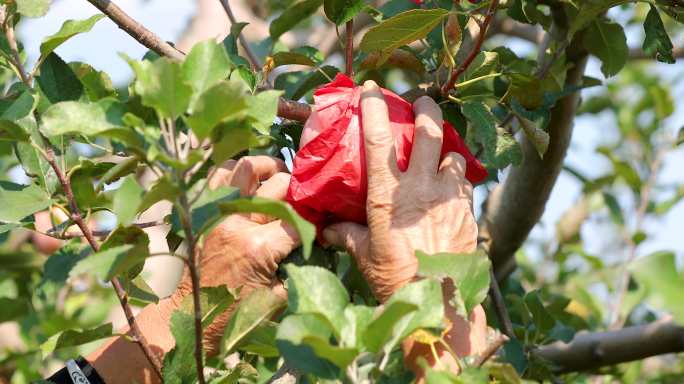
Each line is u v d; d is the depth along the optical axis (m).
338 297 1.39
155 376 1.89
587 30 2.25
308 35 4.16
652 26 1.97
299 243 1.80
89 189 1.82
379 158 1.69
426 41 2.26
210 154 1.40
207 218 1.49
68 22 1.75
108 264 1.34
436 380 1.36
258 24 4.00
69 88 1.81
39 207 1.75
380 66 2.03
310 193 1.75
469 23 2.25
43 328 3.15
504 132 1.97
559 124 2.48
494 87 2.27
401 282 1.65
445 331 1.49
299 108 1.99
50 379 1.89
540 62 2.47
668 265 1.31
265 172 1.90
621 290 3.20
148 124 1.62
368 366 1.38
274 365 2.20
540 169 2.59
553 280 3.74
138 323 1.93
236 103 1.29
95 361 1.90
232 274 1.79
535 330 2.45
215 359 1.81
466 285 1.50
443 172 1.74
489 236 2.77
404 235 1.67
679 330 2.64
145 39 1.92
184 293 1.88
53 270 1.71
